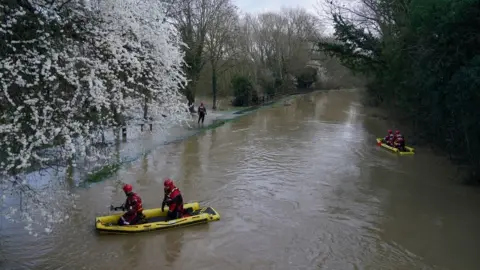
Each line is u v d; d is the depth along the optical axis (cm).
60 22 708
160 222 1103
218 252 985
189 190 1442
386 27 2575
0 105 638
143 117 1000
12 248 984
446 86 1445
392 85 2555
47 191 1008
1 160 664
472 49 1342
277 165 1795
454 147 1780
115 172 1634
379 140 2288
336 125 3034
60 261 930
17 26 671
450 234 1093
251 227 1130
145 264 924
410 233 1098
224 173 1661
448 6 1341
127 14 843
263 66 5722
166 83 998
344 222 1169
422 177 1614
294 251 995
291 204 1308
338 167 1767
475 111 1317
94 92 745
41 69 672
